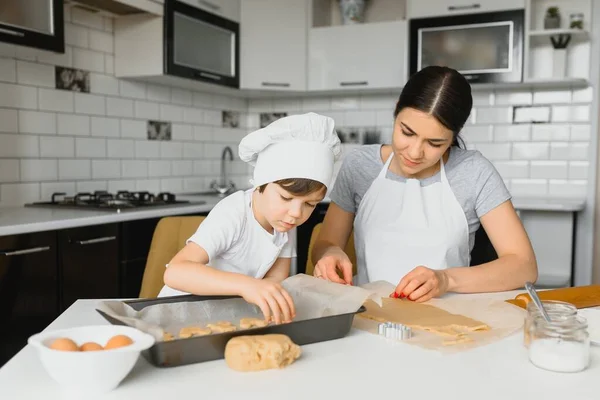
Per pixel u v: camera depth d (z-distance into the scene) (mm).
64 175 2750
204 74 3201
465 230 1507
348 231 1671
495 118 3541
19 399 705
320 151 1106
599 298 1220
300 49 3631
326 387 751
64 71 2723
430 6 3324
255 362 799
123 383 755
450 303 1164
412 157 1322
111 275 2309
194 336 814
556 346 821
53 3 2289
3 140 2461
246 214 1265
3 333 1878
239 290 947
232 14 3424
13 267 1898
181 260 1094
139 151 3201
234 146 4062
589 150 3352
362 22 3707
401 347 914
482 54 3234
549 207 2986
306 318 1006
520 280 1316
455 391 745
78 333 773
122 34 2990
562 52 3211
